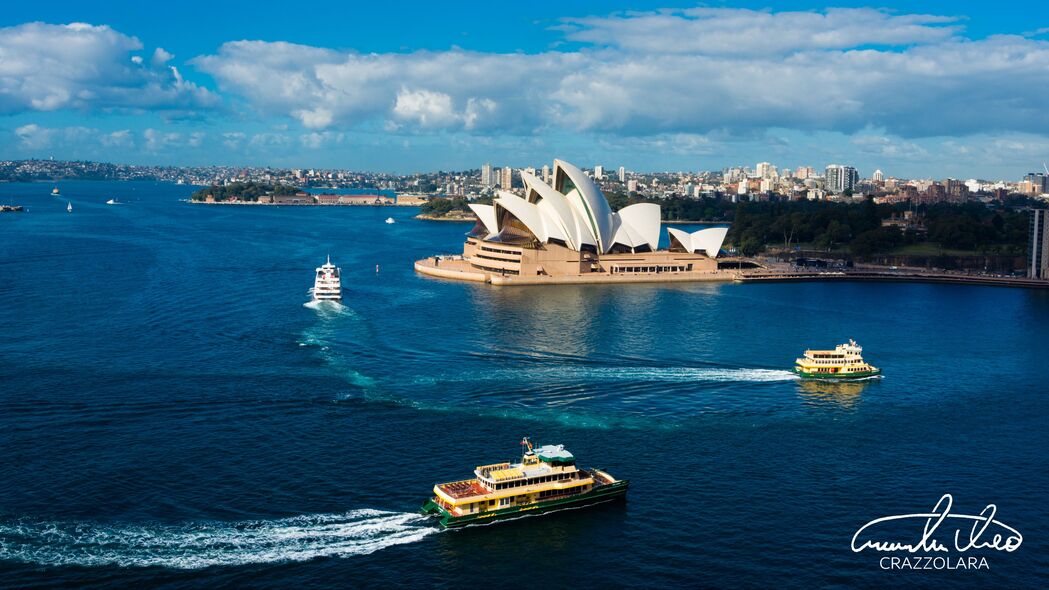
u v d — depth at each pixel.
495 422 112.62
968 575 76.44
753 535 82.56
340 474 93.88
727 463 100.31
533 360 148.00
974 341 177.25
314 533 81.12
